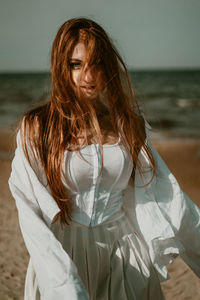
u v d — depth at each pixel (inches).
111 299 61.7
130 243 65.9
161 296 67.3
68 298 47.3
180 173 363.6
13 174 56.9
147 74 3570.4
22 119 59.1
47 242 51.1
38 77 3388.3
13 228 195.6
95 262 61.6
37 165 57.1
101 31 63.1
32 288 60.3
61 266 49.4
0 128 684.1
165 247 65.9
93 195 61.1
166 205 68.6
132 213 69.8
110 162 61.6
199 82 2249.0
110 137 65.1
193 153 462.0
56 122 59.8
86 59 60.3
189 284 135.6
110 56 64.3
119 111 66.2
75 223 61.3
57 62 61.7
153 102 1232.2
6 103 1258.0
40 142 57.6
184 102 1237.7
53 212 53.8
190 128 708.7
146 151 67.1
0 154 442.9
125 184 65.7
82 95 62.3
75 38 60.4
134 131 66.1
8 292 125.3
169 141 554.9
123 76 69.6
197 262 72.2
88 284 61.8
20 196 54.9
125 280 62.9
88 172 59.4
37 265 50.4
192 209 69.9
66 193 60.1
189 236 69.7
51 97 61.8
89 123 63.5
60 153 57.5
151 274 65.7
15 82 2546.8
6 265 148.6
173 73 3752.5
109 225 63.7
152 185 68.1
